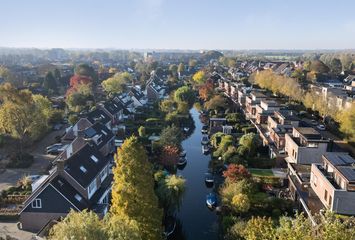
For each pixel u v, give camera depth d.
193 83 171.75
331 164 45.91
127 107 112.31
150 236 37.25
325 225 21.45
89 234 28.03
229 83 142.25
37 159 71.19
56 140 82.69
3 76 162.38
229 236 39.59
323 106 99.00
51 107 100.38
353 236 20.56
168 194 47.34
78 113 102.00
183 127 99.00
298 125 74.38
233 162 63.53
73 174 47.09
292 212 47.78
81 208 44.44
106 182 55.28
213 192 58.19
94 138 66.38
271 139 75.62
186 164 72.19
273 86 126.44
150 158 67.44
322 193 45.78
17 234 43.66
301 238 20.92
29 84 158.38
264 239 27.62
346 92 111.94
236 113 103.00
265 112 89.56
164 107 109.62
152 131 90.12
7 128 72.00
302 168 57.16
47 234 39.94
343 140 81.31
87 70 178.62
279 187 57.38
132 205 36.91
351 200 41.00
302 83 142.00
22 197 51.81
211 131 89.38
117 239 27.70
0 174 63.38
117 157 39.09
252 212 46.78
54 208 44.19
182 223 49.53
